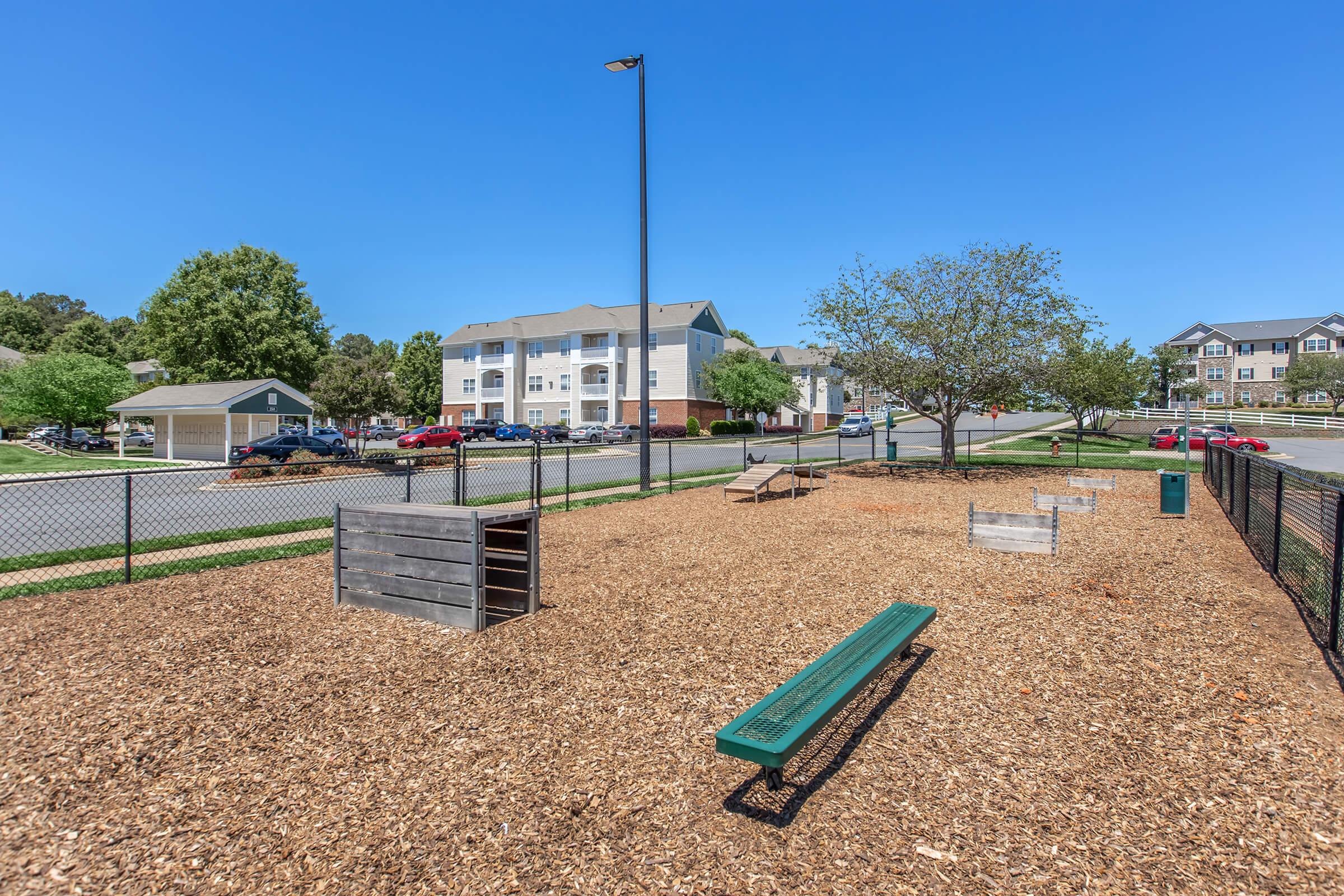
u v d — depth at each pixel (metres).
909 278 18.06
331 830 2.86
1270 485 7.20
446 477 18.95
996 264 17.14
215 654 4.77
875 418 70.31
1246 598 5.82
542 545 8.57
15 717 3.79
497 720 3.81
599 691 4.18
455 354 58.59
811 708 3.18
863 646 4.01
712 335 53.50
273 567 7.48
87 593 6.34
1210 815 2.86
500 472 20.58
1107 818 2.86
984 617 5.43
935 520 10.19
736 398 48.34
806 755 3.42
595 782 3.20
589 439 40.84
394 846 2.76
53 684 4.23
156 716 3.84
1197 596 5.90
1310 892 2.39
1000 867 2.57
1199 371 67.62
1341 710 3.74
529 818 2.93
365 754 3.46
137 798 3.08
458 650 4.86
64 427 41.72
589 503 12.61
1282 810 2.87
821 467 20.38
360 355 103.75
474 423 48.34
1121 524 9.85
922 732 3.63
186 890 2.52
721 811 2.96
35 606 5.88
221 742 3.57
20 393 35.16
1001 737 3.56
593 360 51.53
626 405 51.53
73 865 2.64
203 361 42.72
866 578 6.67
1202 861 2.57
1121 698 3.97
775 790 3.07
